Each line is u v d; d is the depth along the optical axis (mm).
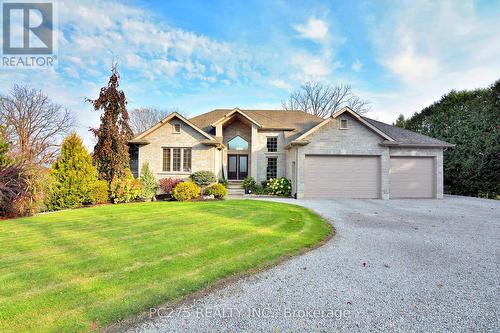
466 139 18906
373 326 3096
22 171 10414
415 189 16375
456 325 3125
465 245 6312
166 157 18203
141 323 3092
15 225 8352
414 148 16281
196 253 5520
